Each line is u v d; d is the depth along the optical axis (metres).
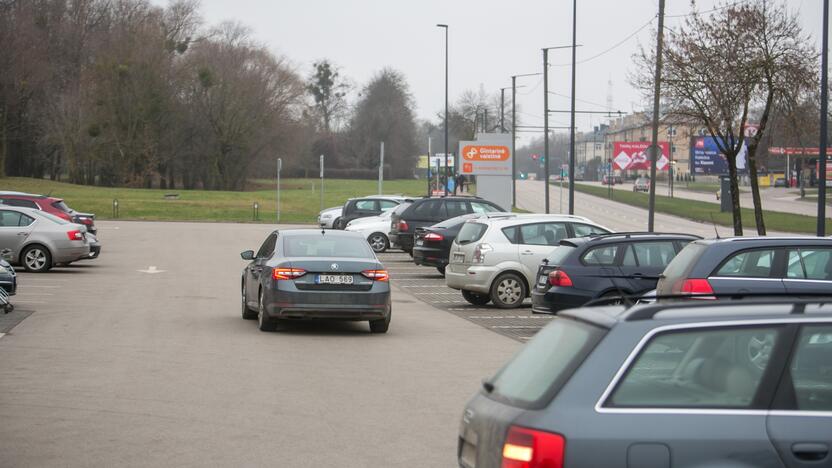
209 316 28.08
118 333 24.00
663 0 46.34
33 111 122.88
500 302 31.97
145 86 126.69
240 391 16.77
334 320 26.52
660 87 45.78
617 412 7.09
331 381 17.92
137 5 133.12
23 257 41.09
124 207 103.19
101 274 41.62
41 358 20.02
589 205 134.38
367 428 14.02
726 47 41.78
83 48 127.38
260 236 71.25
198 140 137.75
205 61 132.88
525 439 7.06
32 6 118.94
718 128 42.00
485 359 21.02
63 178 148.25
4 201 45.59
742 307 7.73
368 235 59.56
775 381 7.31
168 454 12.38
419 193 160.75
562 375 7.31
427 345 23.14
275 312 23.94
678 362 7.33
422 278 44.41
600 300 8.67
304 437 13.41
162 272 43.34
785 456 7.08
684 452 7.03
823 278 18.53
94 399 15.87
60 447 12.68
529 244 32.22
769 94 40.66
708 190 184.12
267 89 137.38
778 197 146.38
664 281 19.36
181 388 16.95
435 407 15.61
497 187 84.69
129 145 127.38
